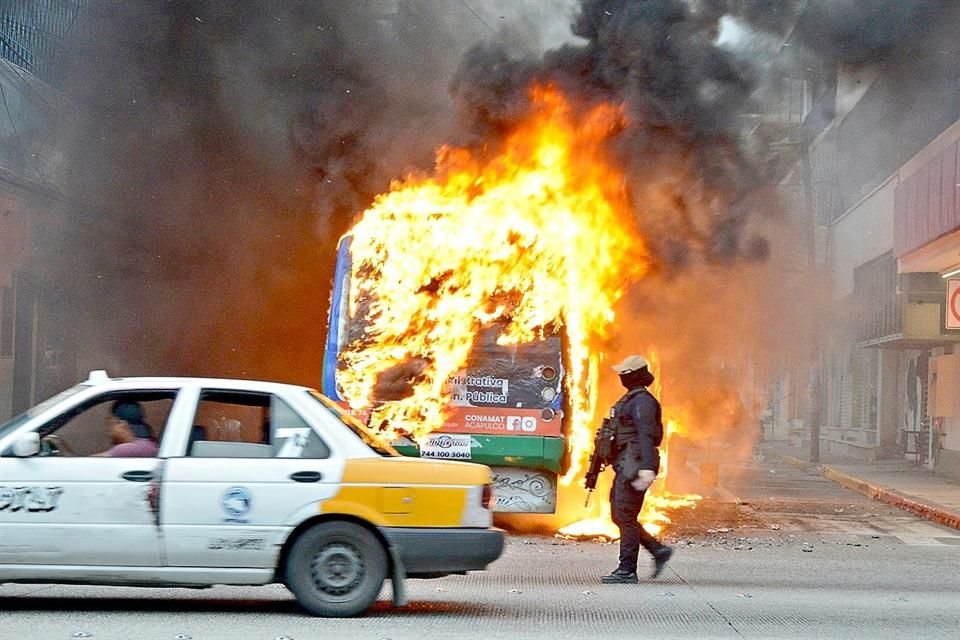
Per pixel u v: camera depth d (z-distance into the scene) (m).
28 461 13.70
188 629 13.14
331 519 14.02
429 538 14.03
